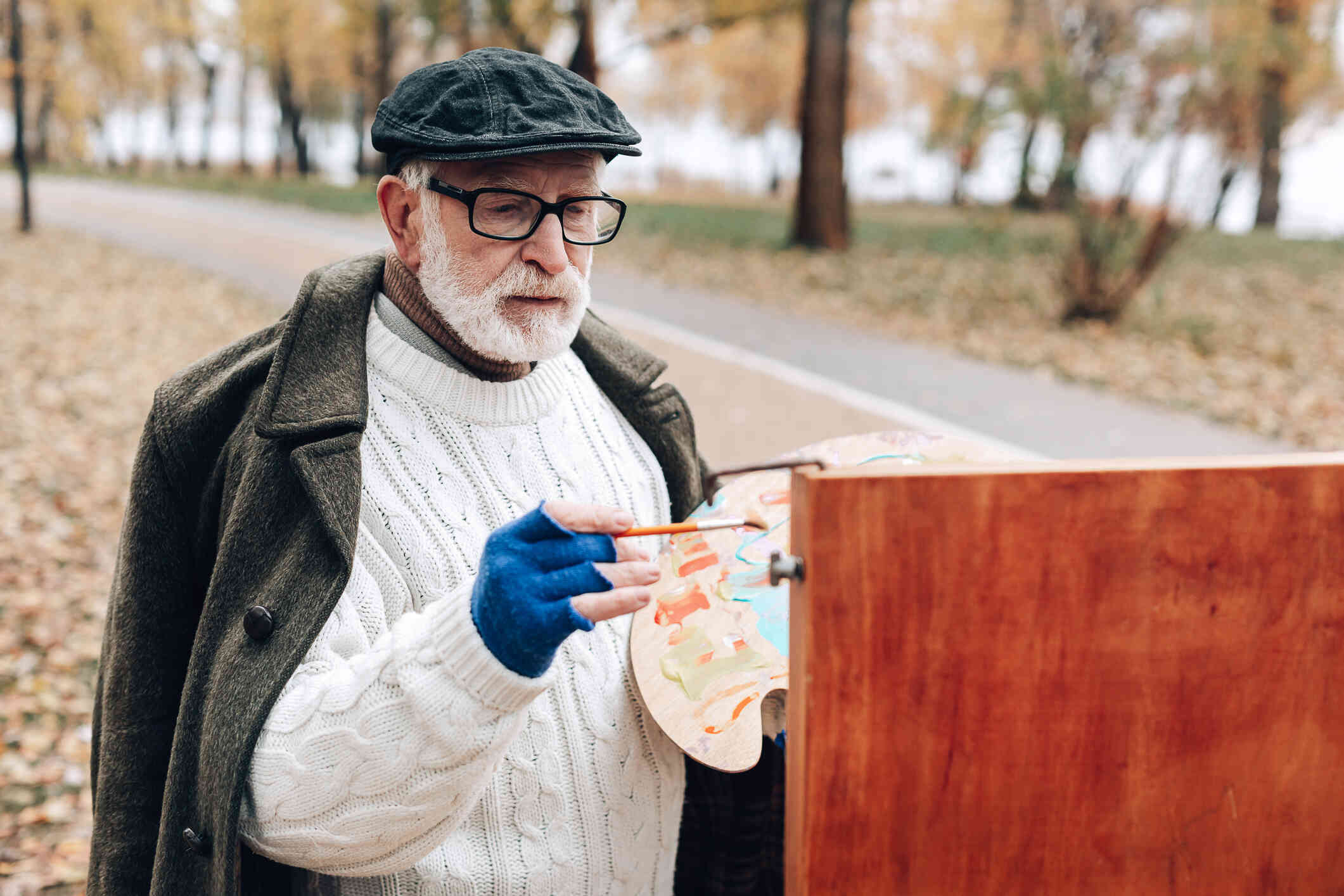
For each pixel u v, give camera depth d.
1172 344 9.62
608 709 1.31
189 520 1.29
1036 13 10.25
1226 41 9.17
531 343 1.25
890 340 9.77
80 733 3.50
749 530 1.30
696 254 15.62
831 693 0.80
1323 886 0.88
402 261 1.32
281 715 1.10
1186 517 0.81
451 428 1.32
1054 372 8.53
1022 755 0.82
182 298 11.70
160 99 43.84
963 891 0.84
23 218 16.78
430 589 1.24
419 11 15.56
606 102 1.27
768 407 7.30
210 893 1.17
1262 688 0.84
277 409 1.21
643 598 0.95
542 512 0.97
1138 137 9.77
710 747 1.13
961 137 10.31
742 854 1.49
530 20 14.96
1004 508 0.79
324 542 1.18
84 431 6.66
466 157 1.16
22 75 16.58
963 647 0.80
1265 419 7.17
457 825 1.11
